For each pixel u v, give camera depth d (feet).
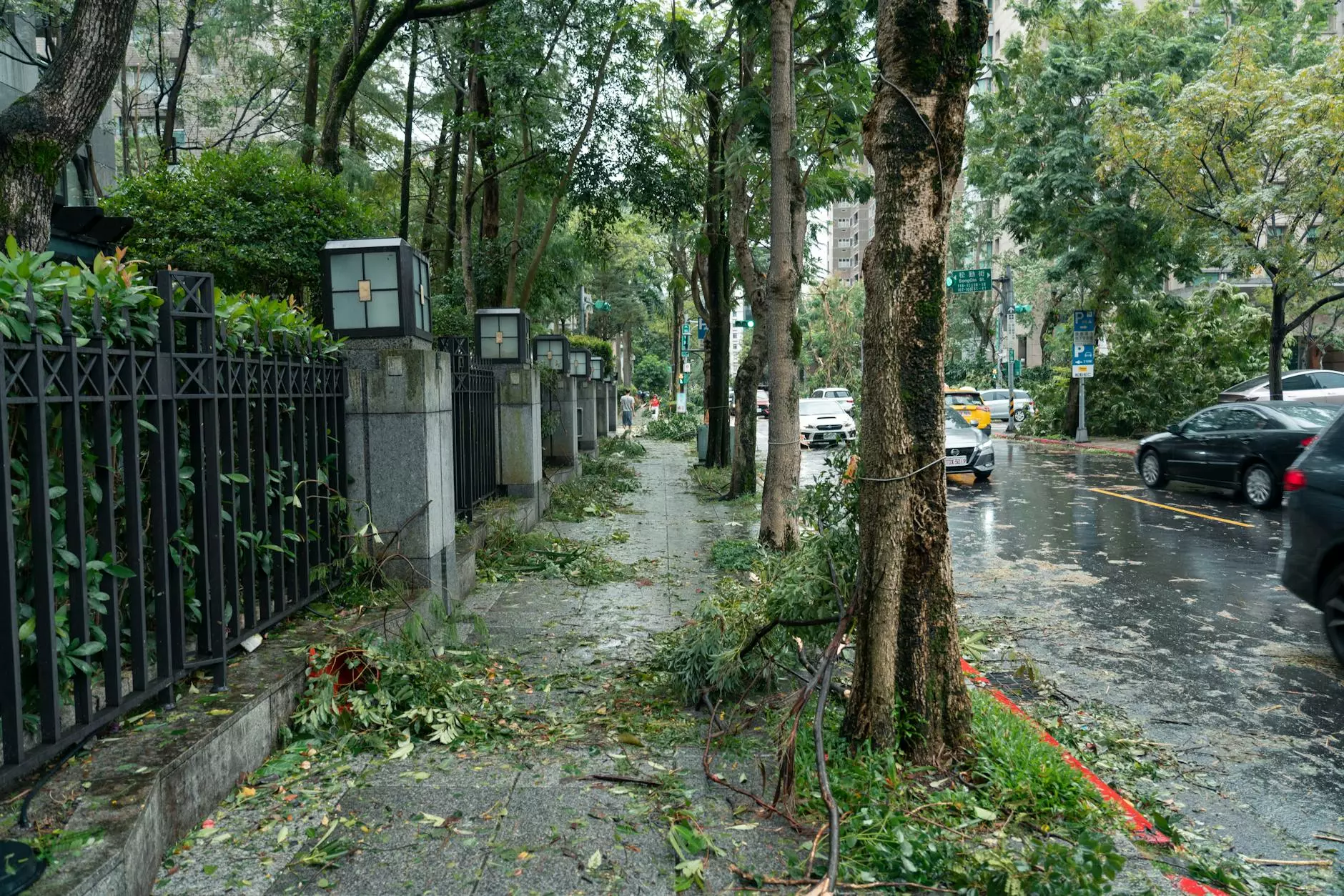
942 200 13.67
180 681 13.42
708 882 10.34
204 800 11.60
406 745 14.11
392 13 46.06
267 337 16.24
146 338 12.22
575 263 79.71
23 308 9.93
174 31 81.41
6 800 9.69
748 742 14.57
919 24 13.37
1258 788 14.16
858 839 11.13
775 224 31.24
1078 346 90.02
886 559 13.67
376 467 20.56
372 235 42.24
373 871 10.43
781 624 15.83
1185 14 104.32
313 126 54.34
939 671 13.82
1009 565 31.55
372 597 18.74
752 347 48.62
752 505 45.44
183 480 13.19
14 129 22.50
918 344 13.69
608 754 14.12
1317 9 94.12
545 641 20.79
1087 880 9.67
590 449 68.28
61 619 10.68
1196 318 92.63
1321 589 20.56
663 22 51.52
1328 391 73.36
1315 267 62.23
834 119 35.35
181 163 41.16
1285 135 57.26
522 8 52.39
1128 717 17.11
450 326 60.18
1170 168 62.90
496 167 65.46
